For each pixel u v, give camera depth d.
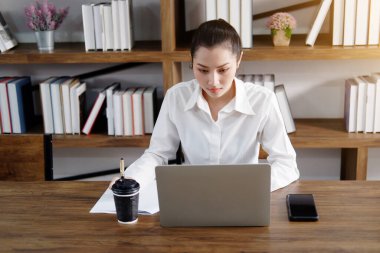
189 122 1.87
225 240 1.38
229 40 1.54
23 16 2.86
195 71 1.59
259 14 2.76
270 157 1.85
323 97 2.84
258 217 1.43
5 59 2.56
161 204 1.44
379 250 1.31
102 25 2.54
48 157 1.96
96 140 2.63
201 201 1.42
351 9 2.44
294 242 1.36
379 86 2.50
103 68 2.90
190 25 2.81
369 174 2.92
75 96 2.66
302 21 2.76
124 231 1.44
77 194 1.69
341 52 2.41
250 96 1.83
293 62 2.80
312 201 1.56
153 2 2.79
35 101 2.98
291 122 2.58
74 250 1.35
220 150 1.88
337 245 1.34
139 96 2.62
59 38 2.89
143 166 1.77
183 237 1.40
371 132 2.57
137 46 2.67
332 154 2.92
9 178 1.98
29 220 1.52
